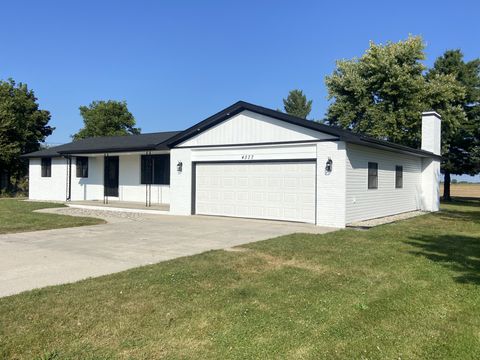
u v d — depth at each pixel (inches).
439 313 200.4
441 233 470.6
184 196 651.5
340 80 1182.9
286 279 253.0
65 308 194.4
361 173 564.4
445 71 1290.6
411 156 776.3
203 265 284.7
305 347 161.8
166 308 197.8
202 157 637.9
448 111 1115.9
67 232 441.7
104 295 214.2
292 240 396.8
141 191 819.4
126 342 162.4
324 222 519.5
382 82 1138.7
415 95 1101.1
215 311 195.9
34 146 1275.8
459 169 1331.2
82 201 844.0
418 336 173.5
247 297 217.0
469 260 320.2
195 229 476.7
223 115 607.5
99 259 306.2
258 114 579.8
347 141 508.4
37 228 465.1
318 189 524.4
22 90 1266.0
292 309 201.0
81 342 161.3
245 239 406.0
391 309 204.7
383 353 157.8
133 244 372.8
